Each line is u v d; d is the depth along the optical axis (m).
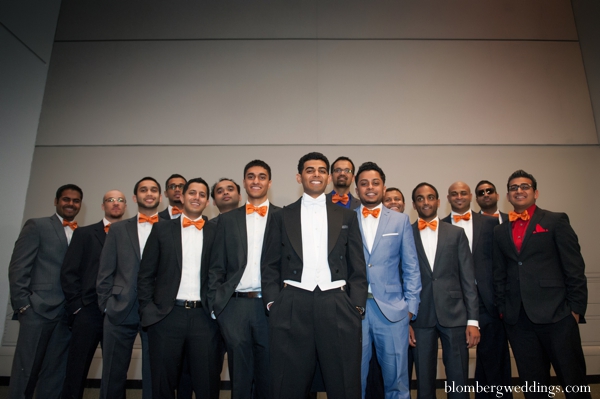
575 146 4.20
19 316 2.70
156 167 4.14
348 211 2.18
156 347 2.15
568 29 4.50
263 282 2.03
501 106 4.29
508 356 2.65
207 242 2.38
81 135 4.22
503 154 4.16
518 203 2.57
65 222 2.98
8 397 2.52
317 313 1.89
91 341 2.52
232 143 4.18
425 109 4.26
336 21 4.50
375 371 2.57
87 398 3.24
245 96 4.30
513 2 4.53
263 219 2.43
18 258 2.68
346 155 4.15
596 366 3.67
